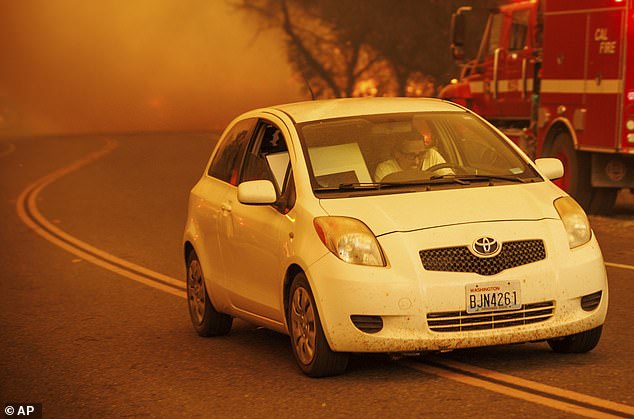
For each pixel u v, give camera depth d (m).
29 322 25.33
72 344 22.64
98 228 41.84
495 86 47.91
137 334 23.34
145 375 19.48
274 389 17.70
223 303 21.44
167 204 48.88
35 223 44.34
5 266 34.12
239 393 17.67
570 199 18.72
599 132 38.31
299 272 18.23
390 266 17.02
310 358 17.97
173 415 16.69
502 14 47.75
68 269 32.91
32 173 68.50
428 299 16.84
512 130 46.56
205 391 18.00
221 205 21.38
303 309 18.08
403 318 16.84
